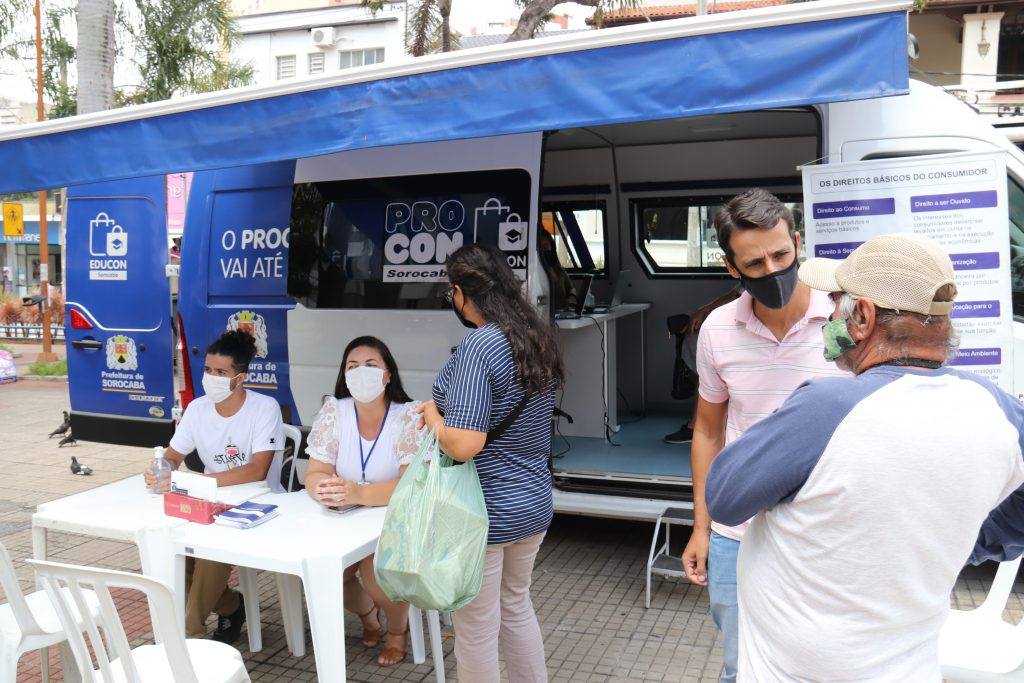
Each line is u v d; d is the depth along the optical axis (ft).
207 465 13.43
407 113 12.64
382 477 11.87
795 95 10.60
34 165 15.64
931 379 5.34
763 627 5.86
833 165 13.11
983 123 14.19
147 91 42.22
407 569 8.80
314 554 9.74
